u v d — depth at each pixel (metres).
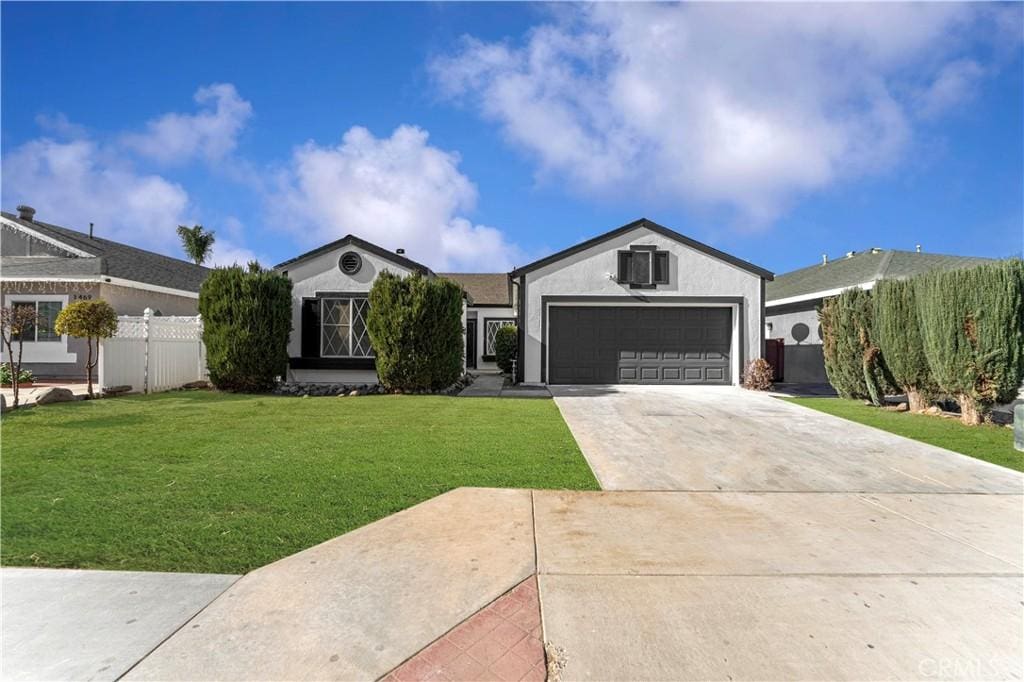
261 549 3.45
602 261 15.08
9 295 15.22
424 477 5.18
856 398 11.59
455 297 12.97
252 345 11.80
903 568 3.31
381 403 10.39
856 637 2.55
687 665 2.32
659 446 6.81
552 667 2.29
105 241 19.45
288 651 2.38
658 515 4.25
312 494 4.57
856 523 4.12
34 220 18.27
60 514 3.99
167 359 12.28
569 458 6.07
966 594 2.98
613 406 10.43
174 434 6.95
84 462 5.46
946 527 4.05
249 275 11.97
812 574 3.21
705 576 3.17
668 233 15.05
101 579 3.02
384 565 3.25
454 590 2.95
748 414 9.51
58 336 15.04
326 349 13.95
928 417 9.28
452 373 12.88
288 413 8.92
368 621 2.63
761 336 14.93
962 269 8.41
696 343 15.11
